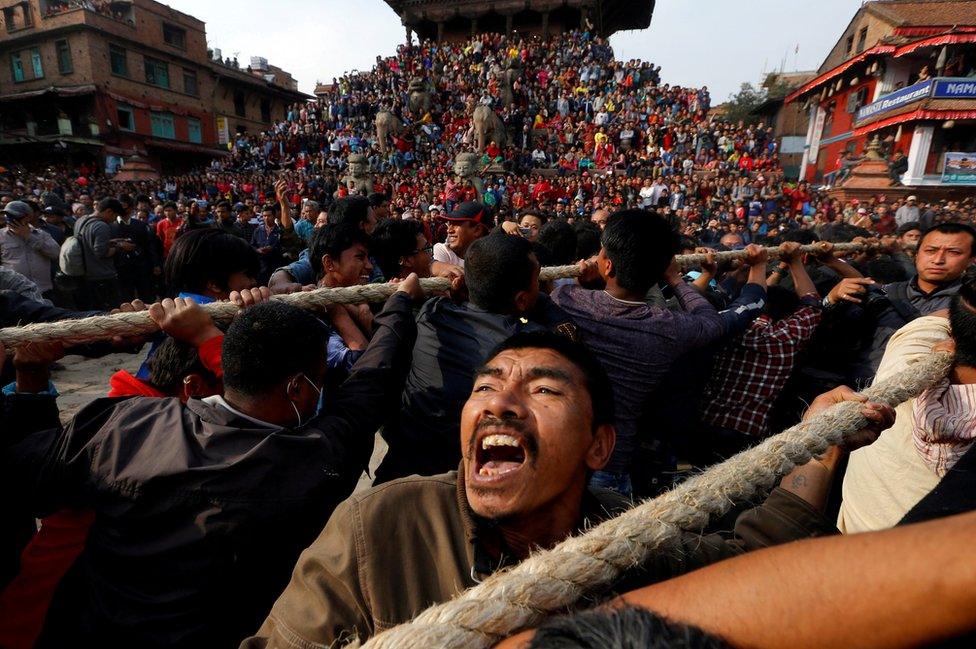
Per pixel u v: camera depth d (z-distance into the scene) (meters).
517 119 23.67
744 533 1.08
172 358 1.62
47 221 8.73
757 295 2.45
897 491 1.70
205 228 2.14
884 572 0.39
